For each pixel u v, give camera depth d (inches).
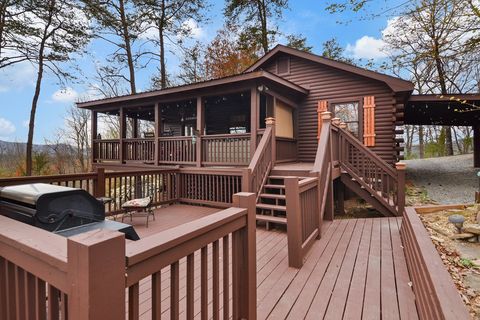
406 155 802.2
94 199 86.4
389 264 115.6
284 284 99.9
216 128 446.0
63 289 32.6
